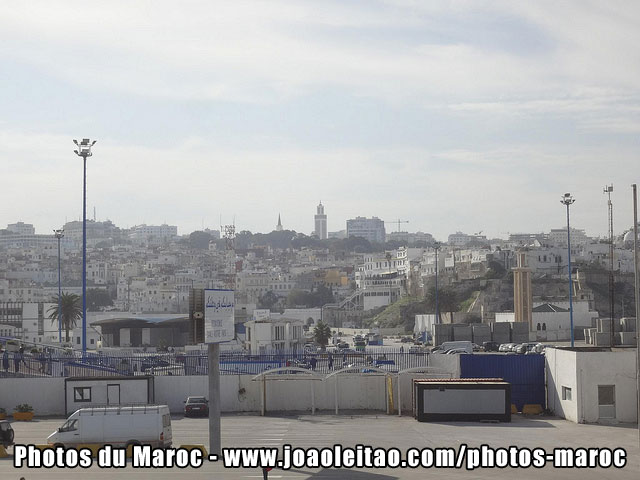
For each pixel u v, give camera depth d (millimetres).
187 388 70500
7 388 69250
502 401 63031
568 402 63781
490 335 175250
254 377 68875
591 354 61781
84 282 96500
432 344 187125
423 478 41812
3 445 49969
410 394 70000
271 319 165250
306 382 70312
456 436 55594
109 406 49625
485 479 41688
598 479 41844
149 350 148125
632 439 54219
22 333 172750
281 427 60375
